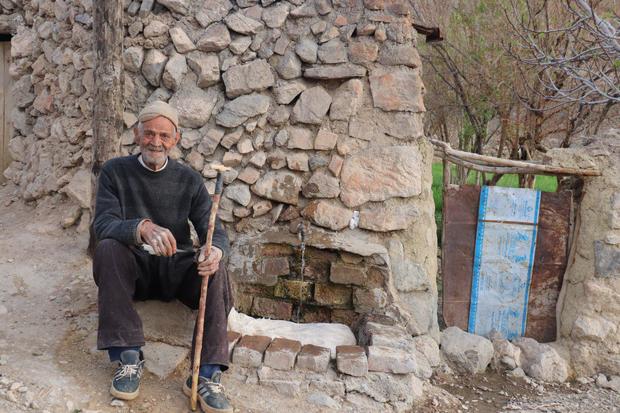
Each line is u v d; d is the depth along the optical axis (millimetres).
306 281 4332
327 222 4492
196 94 4539
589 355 4789
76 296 4020
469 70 7918
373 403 3543
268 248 4395
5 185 6133
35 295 4012
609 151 5027
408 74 4523
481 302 5062
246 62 4539
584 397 4418
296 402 3424
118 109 4414
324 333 3967
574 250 5027
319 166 4535
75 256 4590
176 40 4527
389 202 4535
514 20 7367
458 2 8398
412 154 4523
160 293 3578
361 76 4512
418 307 4570
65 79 5402
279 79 4539
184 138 4531
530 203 5027
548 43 7098
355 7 4520
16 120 6047
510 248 5043
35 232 4984
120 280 3082
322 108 4508
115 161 3328
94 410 2977
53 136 5496
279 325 4062
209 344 3154
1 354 3311
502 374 4730
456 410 3943
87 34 5105
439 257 7105
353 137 4539
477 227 5043
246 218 4566
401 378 3625
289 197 4523
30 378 3127
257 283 4344
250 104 4500
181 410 3109
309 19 4547
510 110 7559
